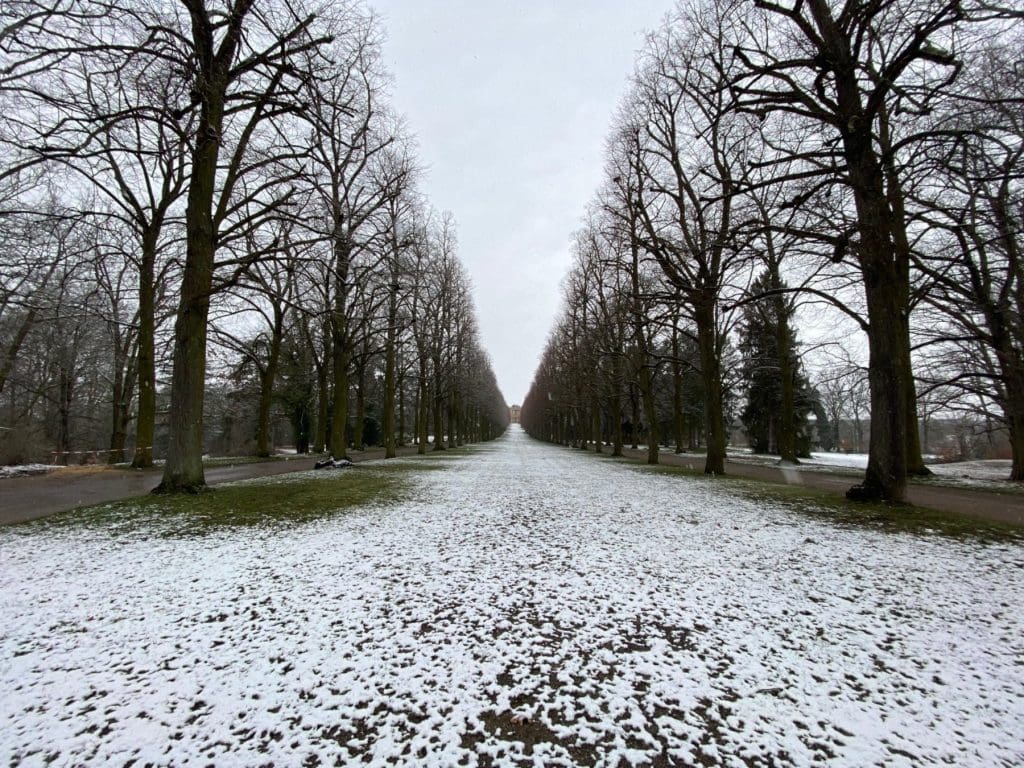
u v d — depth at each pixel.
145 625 4.30
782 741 2.80
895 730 2.91
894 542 6.98
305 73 10.06
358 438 34.03
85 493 12.28
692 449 49.03
